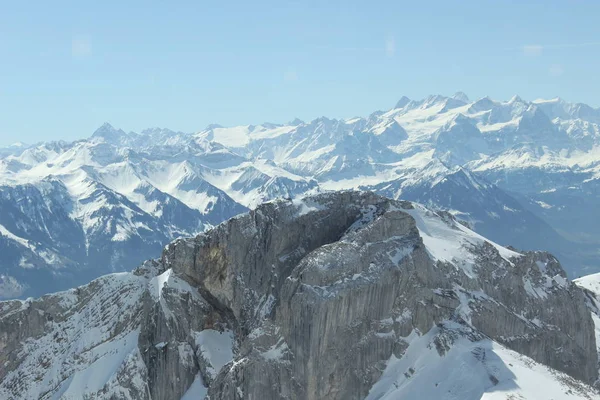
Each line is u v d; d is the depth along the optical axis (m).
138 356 169.75
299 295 151.75
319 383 150.25
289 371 150.62
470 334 157.50
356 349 153.75
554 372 152.12
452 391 144.88
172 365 166.50
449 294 166.12
